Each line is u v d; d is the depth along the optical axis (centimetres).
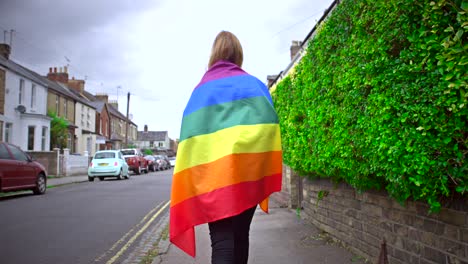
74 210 941
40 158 2341
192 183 231
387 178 320
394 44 317
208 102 237
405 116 285
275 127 238
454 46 247
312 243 545
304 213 775
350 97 388
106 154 2198
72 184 1844
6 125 2412
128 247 577
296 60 998
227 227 231
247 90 239
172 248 559
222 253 226
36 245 581
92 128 4128
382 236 405
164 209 985
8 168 1127
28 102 2641
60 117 3231
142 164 3061
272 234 615
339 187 533
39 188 1309
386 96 313
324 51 486
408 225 354
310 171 607
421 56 279
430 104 270
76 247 572
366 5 366
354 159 392
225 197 219
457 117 254
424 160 271
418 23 285
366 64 342
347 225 507
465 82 239
